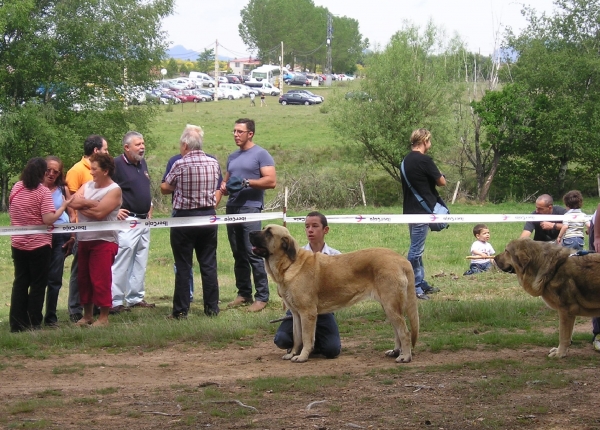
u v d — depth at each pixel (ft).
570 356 23.97
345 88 127.95
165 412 18.44
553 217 36.86
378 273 23.68
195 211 32.55
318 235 25.96
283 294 24.49
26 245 29.76
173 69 419.54
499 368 22.41
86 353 26.71
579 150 113.70
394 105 119.44
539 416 17.29
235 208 35.01
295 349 24.95
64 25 107.45
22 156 107.55
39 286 30.42
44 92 111.96
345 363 23.99
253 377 22.25
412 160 34.68
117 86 114.93
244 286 36.55
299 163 138.10
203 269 33.37
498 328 29.19
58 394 20.67
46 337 28.35
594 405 18.08
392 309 23.53
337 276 24.06
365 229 84.58
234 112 226.17
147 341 27.84
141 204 34.19
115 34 110.42
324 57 505.66
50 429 17.17
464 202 118.32
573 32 119.85
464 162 127.03
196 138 32.55
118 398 20.04
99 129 114.01
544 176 123.95
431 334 28.19
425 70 119.44
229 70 508.53
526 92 118.83
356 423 17.02
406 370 22.45
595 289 23.25
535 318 30.89
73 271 33.73
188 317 32.50
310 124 189.88
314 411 18.08
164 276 53.88
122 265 35.14
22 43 106.22
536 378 20.66
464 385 20.20
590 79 115.85
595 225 25.08
